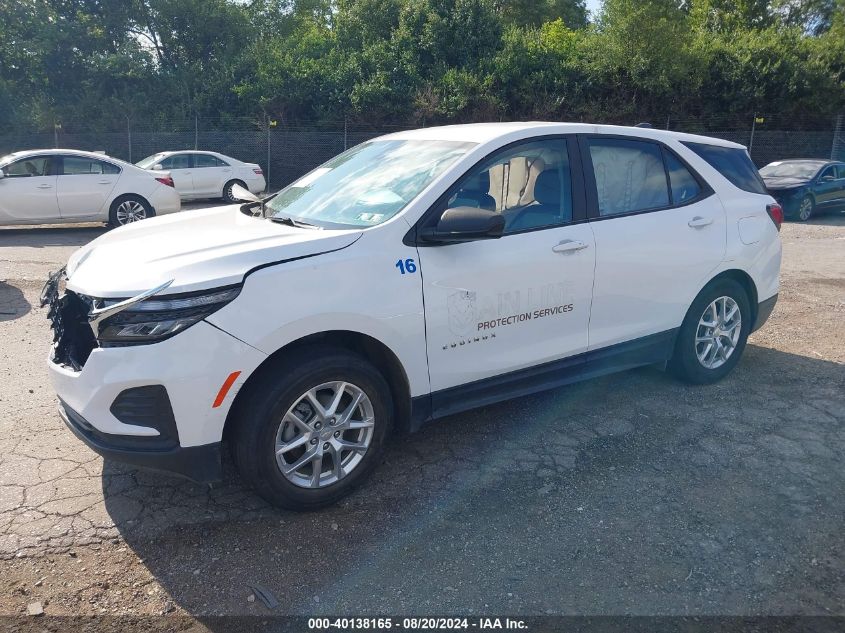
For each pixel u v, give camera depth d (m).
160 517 3.32
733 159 5.05
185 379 2.92
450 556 3.03
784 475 3.70
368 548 3.09
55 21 27.73
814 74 24.92
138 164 18.69
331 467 3.42
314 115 25.12
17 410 4.50
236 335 2.97
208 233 3.61
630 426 4.29
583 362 4.19
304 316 3.10
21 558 2.99
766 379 5.09
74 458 3.87
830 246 11.70
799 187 15.63
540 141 4.01
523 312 3.83
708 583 2.85
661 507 3.39
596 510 3.37
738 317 4.97
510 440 4.11
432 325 3.50
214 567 2.96
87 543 3.11
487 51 25.67
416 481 3.66
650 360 4.59
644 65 24.72
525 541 3.13
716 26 31.94
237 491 3.56
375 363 3.58
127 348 2.92
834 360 5.52
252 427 3.08
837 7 32.03
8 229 13.45
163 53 29.73
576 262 3.98
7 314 6.80
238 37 29.52
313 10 34.84
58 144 25.28
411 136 4.35
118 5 28.31
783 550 3.07
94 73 26.77
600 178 4.22
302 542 3.13
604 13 25.56
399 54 25.78
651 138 4.54
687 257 4.51
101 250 3.55
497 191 3.80
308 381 3.17
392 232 3.41
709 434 4.18
